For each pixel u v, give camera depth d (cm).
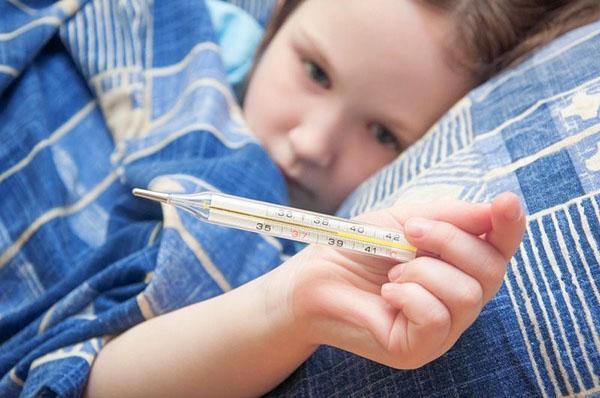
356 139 57
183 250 43
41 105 54
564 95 41
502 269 32
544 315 34
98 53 57
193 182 47
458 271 32
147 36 59
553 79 43
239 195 49
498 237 32
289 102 57
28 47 56
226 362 39
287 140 57
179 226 44
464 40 53
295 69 57
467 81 55
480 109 46
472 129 44
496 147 41
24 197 51
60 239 50
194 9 60
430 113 56
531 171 39
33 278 49
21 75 56
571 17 52
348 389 37
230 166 50
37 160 52
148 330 42
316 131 56
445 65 54
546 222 36
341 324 35
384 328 33
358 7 54
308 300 35
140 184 49
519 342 34
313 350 39
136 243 47
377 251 34
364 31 54
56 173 52
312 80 57
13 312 46
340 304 34
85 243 51
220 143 52
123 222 50
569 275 35
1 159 52
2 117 55
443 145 46
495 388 34
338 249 36
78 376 40
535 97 42
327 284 35
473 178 41
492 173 40
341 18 55
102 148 56
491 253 32
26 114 54
